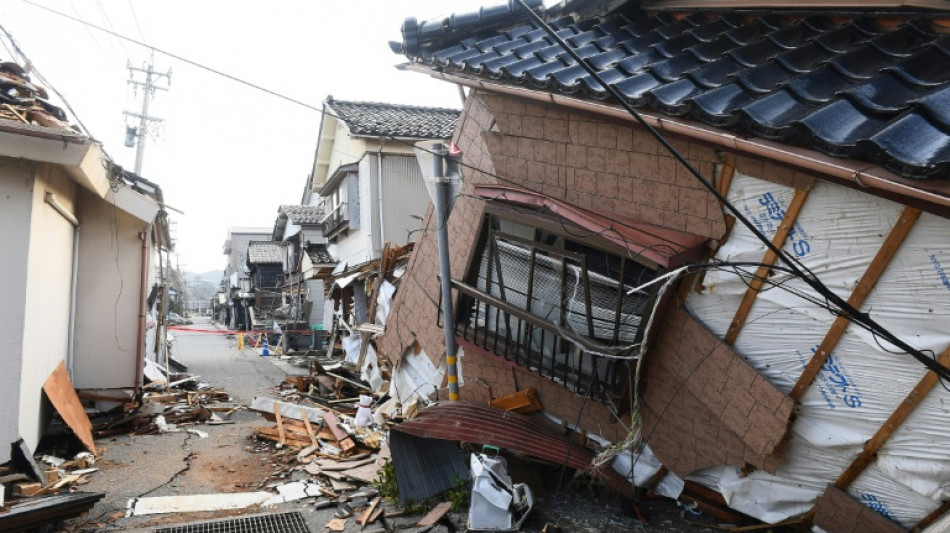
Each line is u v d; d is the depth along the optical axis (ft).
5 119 18.63
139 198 29.84
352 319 48.39
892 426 12.72
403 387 30.58
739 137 12.07
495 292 21.09
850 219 12.50
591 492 19.39
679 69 15.37
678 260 14.84
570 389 18.78
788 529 16.02
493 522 16.43
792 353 14.15
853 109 11.09
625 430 18.29
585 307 17.35
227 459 24.13
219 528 16.87
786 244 13.74
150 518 17.60
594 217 16.67
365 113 57.26
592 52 18.26
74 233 28.71
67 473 20.92
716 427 16.06
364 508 18.30
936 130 9.91
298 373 56.49
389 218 51.62
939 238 11.27
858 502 13.91
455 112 62.59
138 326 31.04
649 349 16.94
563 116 18.48
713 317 15.57
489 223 20.67
